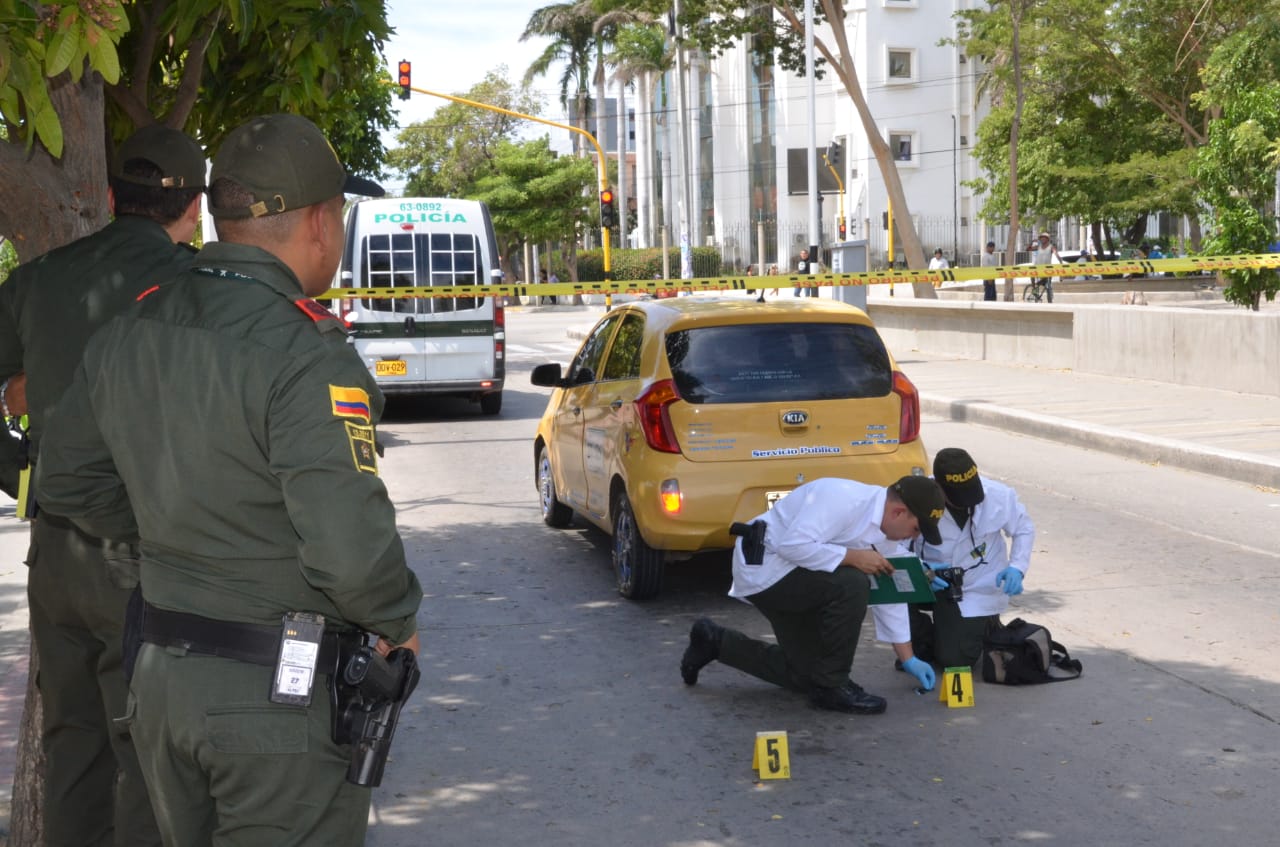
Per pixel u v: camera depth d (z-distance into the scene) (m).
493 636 6.99
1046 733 5.40
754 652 5.90
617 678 6.26
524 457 13.62
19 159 3.66
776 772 4.98
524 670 6.39
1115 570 8.09
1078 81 35.88
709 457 7.23
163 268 3.45
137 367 2.53
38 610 3.54
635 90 67.06
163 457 2.46
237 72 5.33
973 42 37.88
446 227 17.23
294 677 2.43
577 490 8.77
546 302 59.50
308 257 2.65
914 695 5.97
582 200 57.97
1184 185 33.62
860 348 7.54
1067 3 33.56
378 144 23.80
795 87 59.84
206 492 2.43
